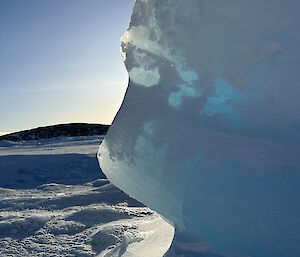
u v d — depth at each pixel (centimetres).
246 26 148
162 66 163
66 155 776
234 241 129
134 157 157
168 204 150
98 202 379
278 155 129
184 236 146
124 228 264
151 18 163
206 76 152
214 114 150
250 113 145
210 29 151
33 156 762
